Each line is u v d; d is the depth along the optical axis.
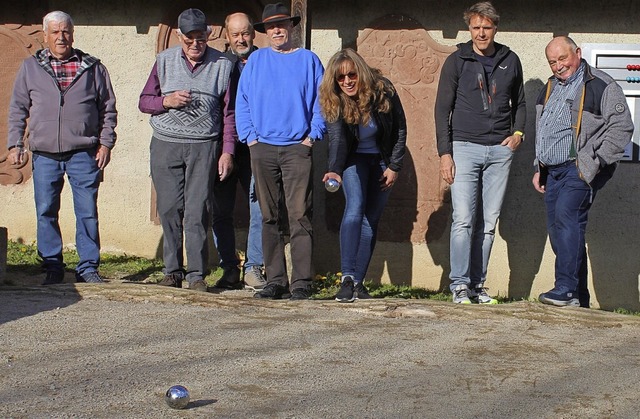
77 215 8.11
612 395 5.45
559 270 7.64
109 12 9.83
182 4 9.78
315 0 9.55
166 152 7.93
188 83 7.93
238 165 8.57
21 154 8.05
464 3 9.45
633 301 9.48
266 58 7.74
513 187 9.47
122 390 5.30
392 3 9.51
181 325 6.74
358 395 5.33
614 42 9.42
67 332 6.47
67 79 8.00
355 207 7.62
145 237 9.91
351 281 7.52
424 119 9.54
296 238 7.79
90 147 8.08
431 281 9.58
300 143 7.67
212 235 9.70
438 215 9.55
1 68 9.95
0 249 8.04
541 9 9.45
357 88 7.45
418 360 6.04
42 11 9.90
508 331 6.86
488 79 8.02
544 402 5.30
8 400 5.11
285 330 6.70
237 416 4.96
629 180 9.45
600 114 7.61
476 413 5.10
